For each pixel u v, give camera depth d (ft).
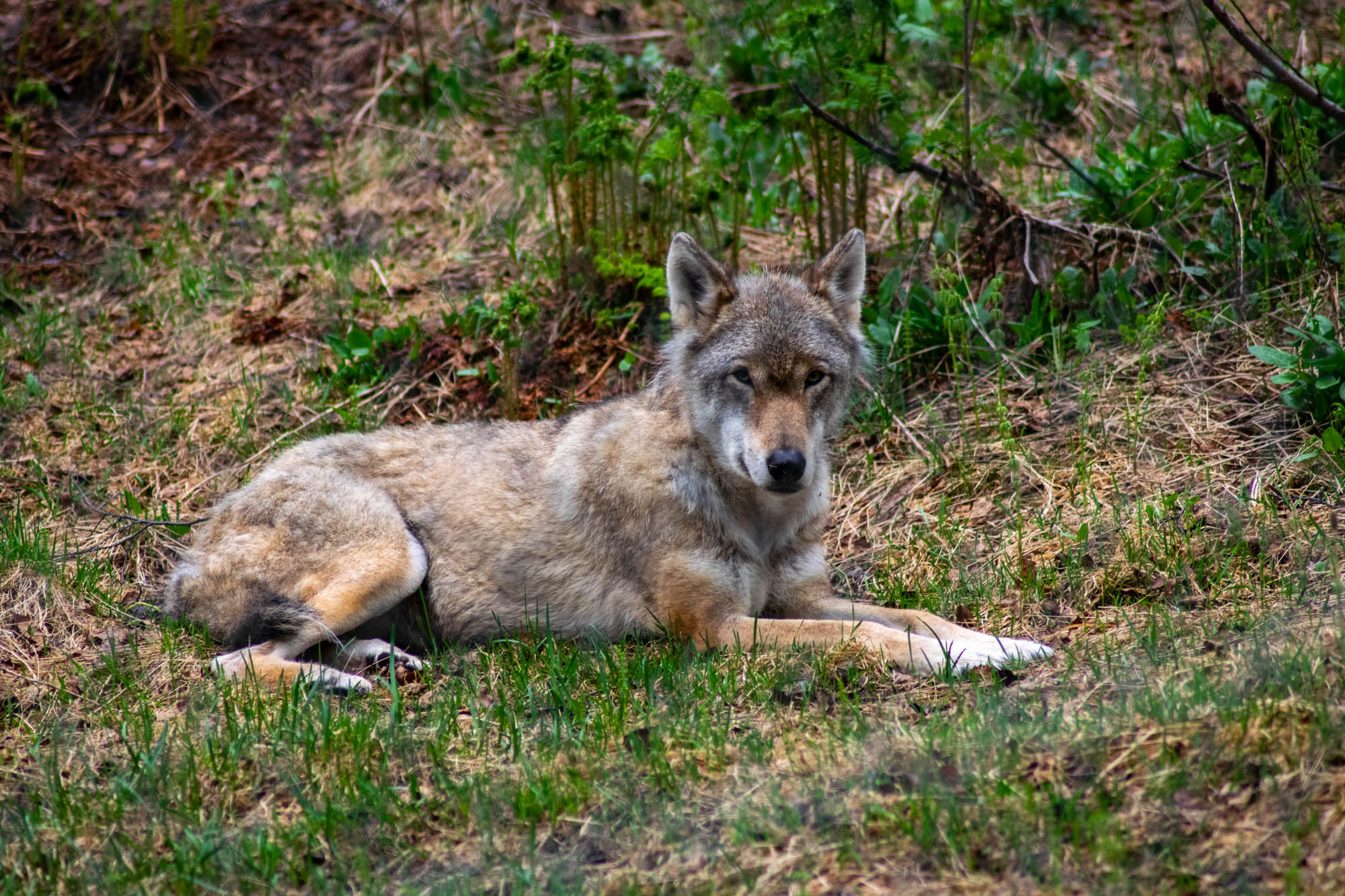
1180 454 34.83
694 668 27.91
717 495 30.42
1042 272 42.42
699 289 30.96
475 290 49.34
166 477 40.83
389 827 21.80
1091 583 30.22
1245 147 44.16
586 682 28.02
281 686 27.86
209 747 24.52
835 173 44.75
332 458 33.27
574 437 32.50
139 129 59.93
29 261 52.31
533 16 65.82
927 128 48.44
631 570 31.07
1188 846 18.34
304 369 45.85
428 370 44.93
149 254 53.21
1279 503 31.60
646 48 58.95
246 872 20.72
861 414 40.78
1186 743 20.62
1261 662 22.72
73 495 39.29
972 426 39.19
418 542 32.14
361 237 54.34
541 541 31.83
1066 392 39.34
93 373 45.93
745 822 20.47
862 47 42.24
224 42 64.85
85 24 63.31
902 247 46.44
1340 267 38.29
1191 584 29.14
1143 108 52.90
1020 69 57.93
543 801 21.90
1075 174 46.29
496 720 26.08
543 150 48.14
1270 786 19.07
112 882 20.51
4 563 33.63
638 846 20.74
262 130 60.90
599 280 46.09
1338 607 25.07
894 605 32.48
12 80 60.80
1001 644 27.43
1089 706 23.45
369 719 25.59
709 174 46.32
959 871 18.61
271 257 53.01
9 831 22.38
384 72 63.93
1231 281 40.60
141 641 31.63
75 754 25.54
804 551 32.12
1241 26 56.95
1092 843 18.49
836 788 21.50
